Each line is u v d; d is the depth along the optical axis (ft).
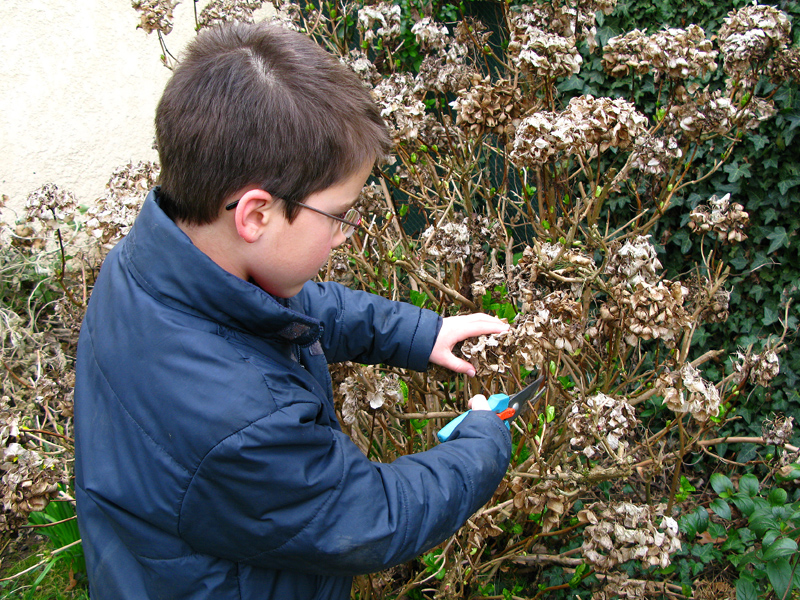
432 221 7.60
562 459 5.77
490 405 4.02
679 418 5.97
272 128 2.64
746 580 6.41
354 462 3.06
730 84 6.93
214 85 2.69
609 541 4.49
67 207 6.48
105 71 13.15
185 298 2.89
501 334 4.42
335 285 4.55
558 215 8.18
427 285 6.44
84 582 7.54
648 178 6.88
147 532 2.89
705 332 8.84
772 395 8.23
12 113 12.35
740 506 6.94
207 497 2.76
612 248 5.57
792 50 6.61
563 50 6.05
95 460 2.95
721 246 8.72
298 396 2.94
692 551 7.09
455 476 3.30
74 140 13.04
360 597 6.16
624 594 5.61
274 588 3.13
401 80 6.68
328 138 2.74
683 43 6.07
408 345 4.46
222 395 2.73
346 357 4.57
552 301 4.35
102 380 2.98
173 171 2.82
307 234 2.95
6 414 5.57
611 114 5.34
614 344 5.38
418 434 7.24
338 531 2.93
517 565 7.18
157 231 2.88
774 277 8.43
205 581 2.93
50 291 11.59
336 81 2.88
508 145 6.83
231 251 2.97
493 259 7.48
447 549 5.59
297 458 2.81
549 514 4.93
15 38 12.18
